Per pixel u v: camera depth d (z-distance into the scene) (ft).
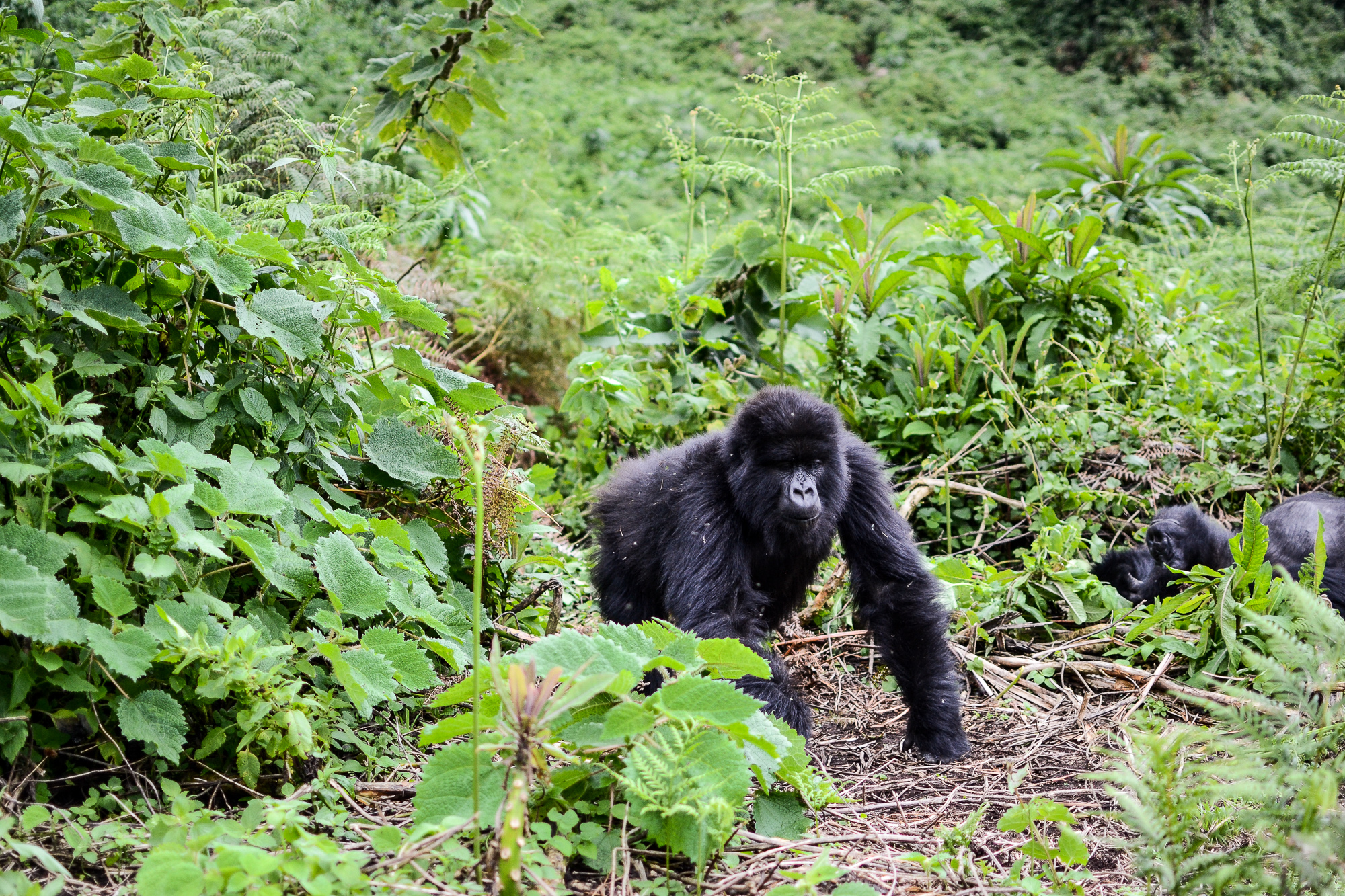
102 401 11.85
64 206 11.34
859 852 10.39
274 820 8.39
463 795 9.16
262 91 19.01
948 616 14.62
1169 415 21.08
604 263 32.81
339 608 11.06
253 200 16.14
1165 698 15.06
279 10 19.66
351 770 10.99
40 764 9.79
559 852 9.27
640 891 9.10
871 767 13.46
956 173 57.82
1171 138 59.00
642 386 22.79
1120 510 19.85
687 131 59.06
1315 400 20.81
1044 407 20.42
